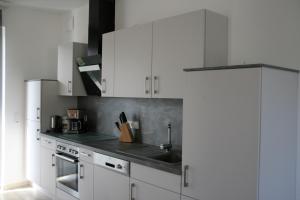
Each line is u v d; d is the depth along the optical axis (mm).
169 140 2943
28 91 4488
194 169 2094
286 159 2008
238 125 1843
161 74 2652
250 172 1785
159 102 3174
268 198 1839
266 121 1794
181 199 2180
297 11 2102
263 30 2303
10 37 4461
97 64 3498
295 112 2104
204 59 2318
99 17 3541
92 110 4266
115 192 2789
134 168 2574
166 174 2289
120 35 3117
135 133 3469
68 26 4715
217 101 1956
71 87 3920
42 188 4137
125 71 3053
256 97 1755
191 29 2402
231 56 2512
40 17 4723
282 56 2188
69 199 3523
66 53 4035
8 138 4480
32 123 4375
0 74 4426
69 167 3533
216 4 2627
